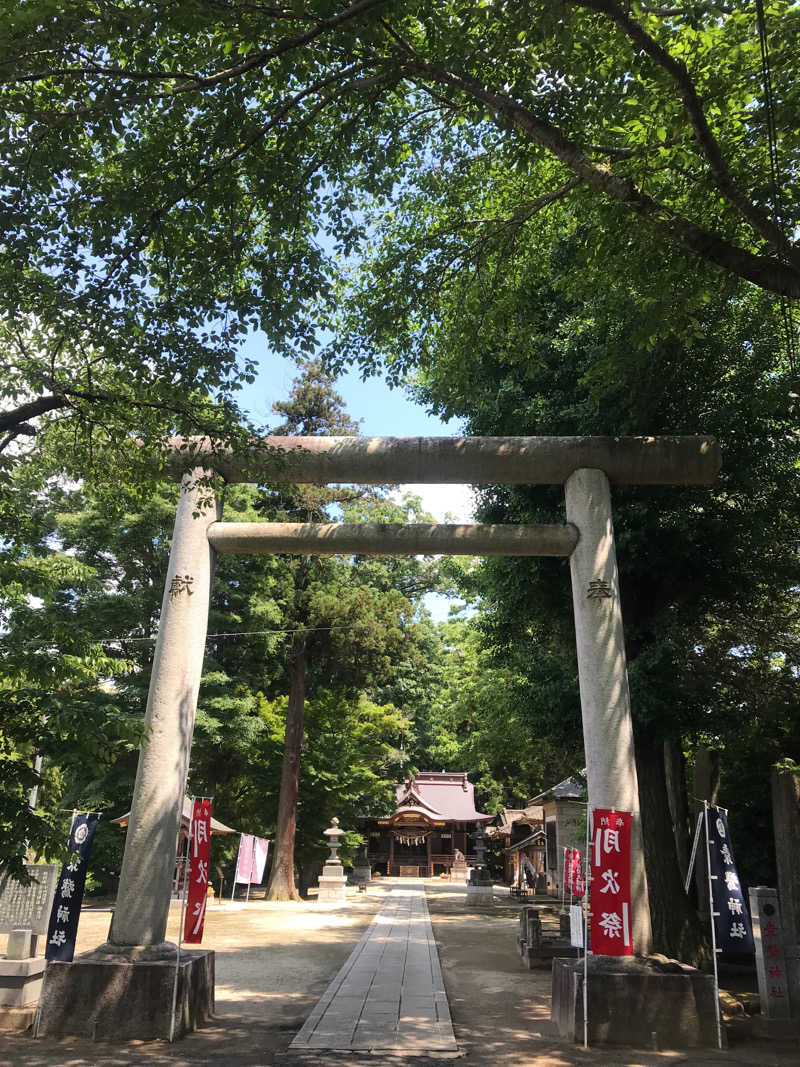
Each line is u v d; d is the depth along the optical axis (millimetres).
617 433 11375
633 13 6508
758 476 11555
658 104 7371
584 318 11492
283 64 6863
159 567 23578
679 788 14969
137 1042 7645
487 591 15008
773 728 13398
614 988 8078
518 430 12359
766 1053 7711
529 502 12805
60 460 8391
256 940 15227
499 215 10531
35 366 7168
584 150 7754
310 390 26047
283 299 7754
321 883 24469
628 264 8312
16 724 6383
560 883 25312
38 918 8789
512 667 15469
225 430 7656
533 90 7469
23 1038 7699
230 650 25547
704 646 15023
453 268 10180
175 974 7980
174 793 9109
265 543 10375
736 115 7559
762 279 6652
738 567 12180
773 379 11633
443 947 15094
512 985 11141
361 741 31625
